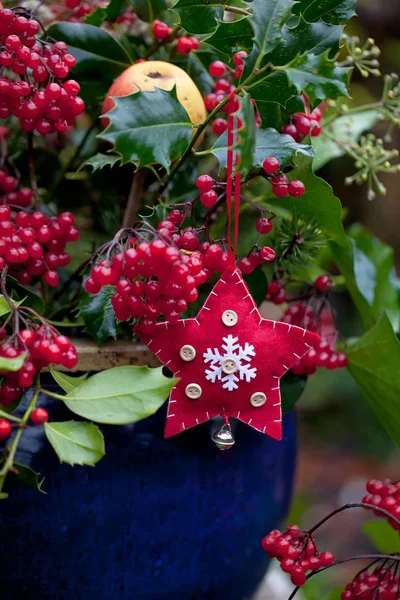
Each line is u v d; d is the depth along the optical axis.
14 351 0.85
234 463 0.97
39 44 0.92
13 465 0.87
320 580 1.50
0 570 0.93
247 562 1.00
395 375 0.99
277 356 0.92
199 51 1.02
